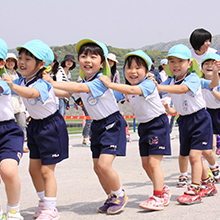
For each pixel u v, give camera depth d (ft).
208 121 17.57
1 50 14.48
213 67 19.21
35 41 14.99
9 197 13.88
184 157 19.65
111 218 14.69
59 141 15.05
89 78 16.03
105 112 15.71
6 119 14.24
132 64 16.20
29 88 14.15
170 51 17.69
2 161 13.78
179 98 17.71
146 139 16.53
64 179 22.26
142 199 17.58
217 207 15.92
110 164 15.49
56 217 14.67
